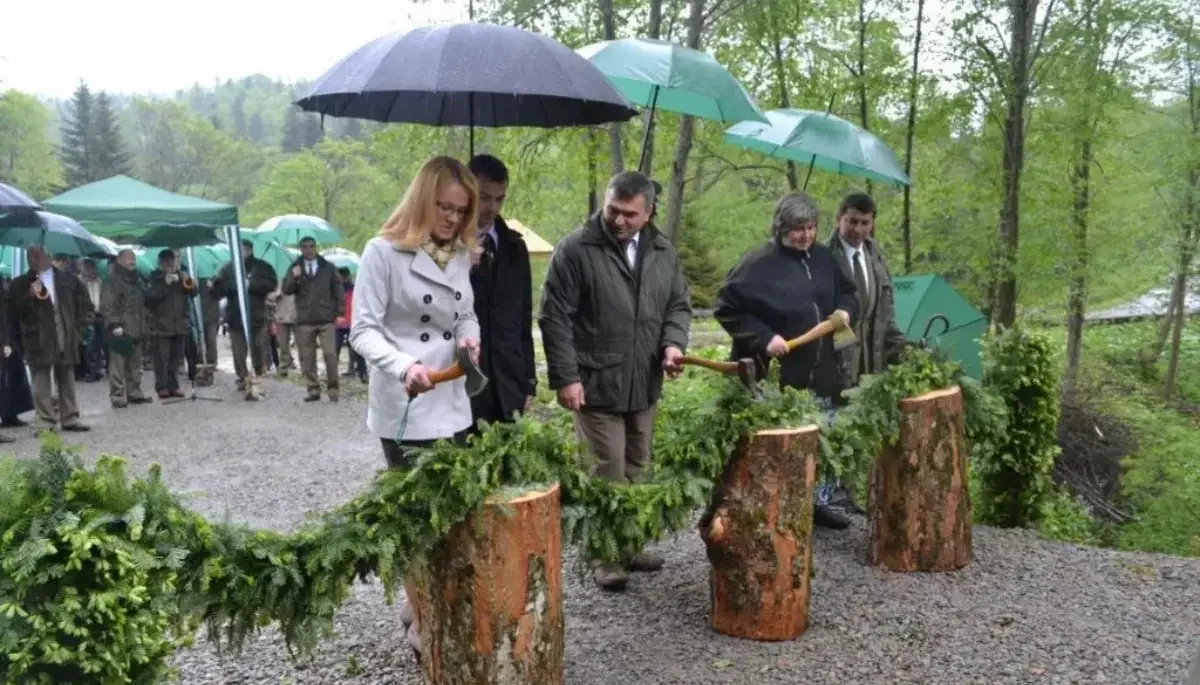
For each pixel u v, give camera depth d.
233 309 12.14
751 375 3.99
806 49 11.61
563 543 3.47
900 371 4.71
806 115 6.50
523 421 3.26
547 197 12.82
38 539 2.23
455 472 2.90
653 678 3.60
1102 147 12.42
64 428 9.86
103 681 2.29
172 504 2.57
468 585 3.01
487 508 2.98
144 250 16.16
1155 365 19.62
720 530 3.84
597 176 11.80
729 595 3.95
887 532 4.76
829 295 5.13
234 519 6.52
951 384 4.94
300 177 34.69
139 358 11.67
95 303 13.56
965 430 5.02
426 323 3.37
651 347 4.42
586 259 4.29
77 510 2.35
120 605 2.30
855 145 6.36
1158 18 11.55
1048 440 6.04
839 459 4.23
